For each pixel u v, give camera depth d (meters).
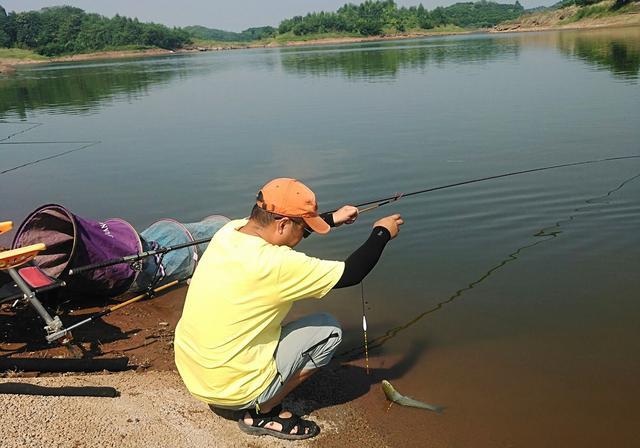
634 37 46.31
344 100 20.53
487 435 4.13
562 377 4.74
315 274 3.44
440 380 4.75
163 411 4.04
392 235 3.72
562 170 9.93
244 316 3.44
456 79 24.45
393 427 4.21
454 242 7.37
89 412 3.82
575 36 56.31
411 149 12.30
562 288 6.11
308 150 12.95
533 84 20.89
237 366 3.53
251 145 13.88
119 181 11.48
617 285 6.11
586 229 7.48
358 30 136.75
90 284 6.04
